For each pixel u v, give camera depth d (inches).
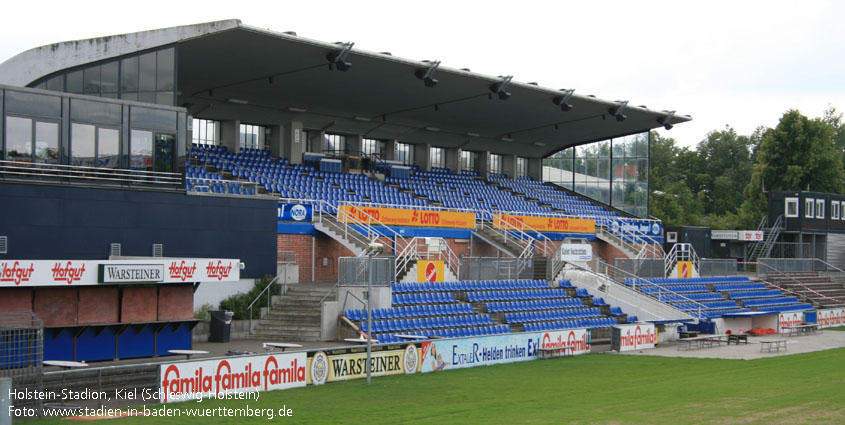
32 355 725.9
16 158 1000.9
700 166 4655.5
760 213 3400.6
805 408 724.0
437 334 1149.7
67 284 836.0
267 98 1715.1
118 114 1087.6
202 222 1150.3
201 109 1700.3
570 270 1595.7
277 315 1141.1
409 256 1444.4
